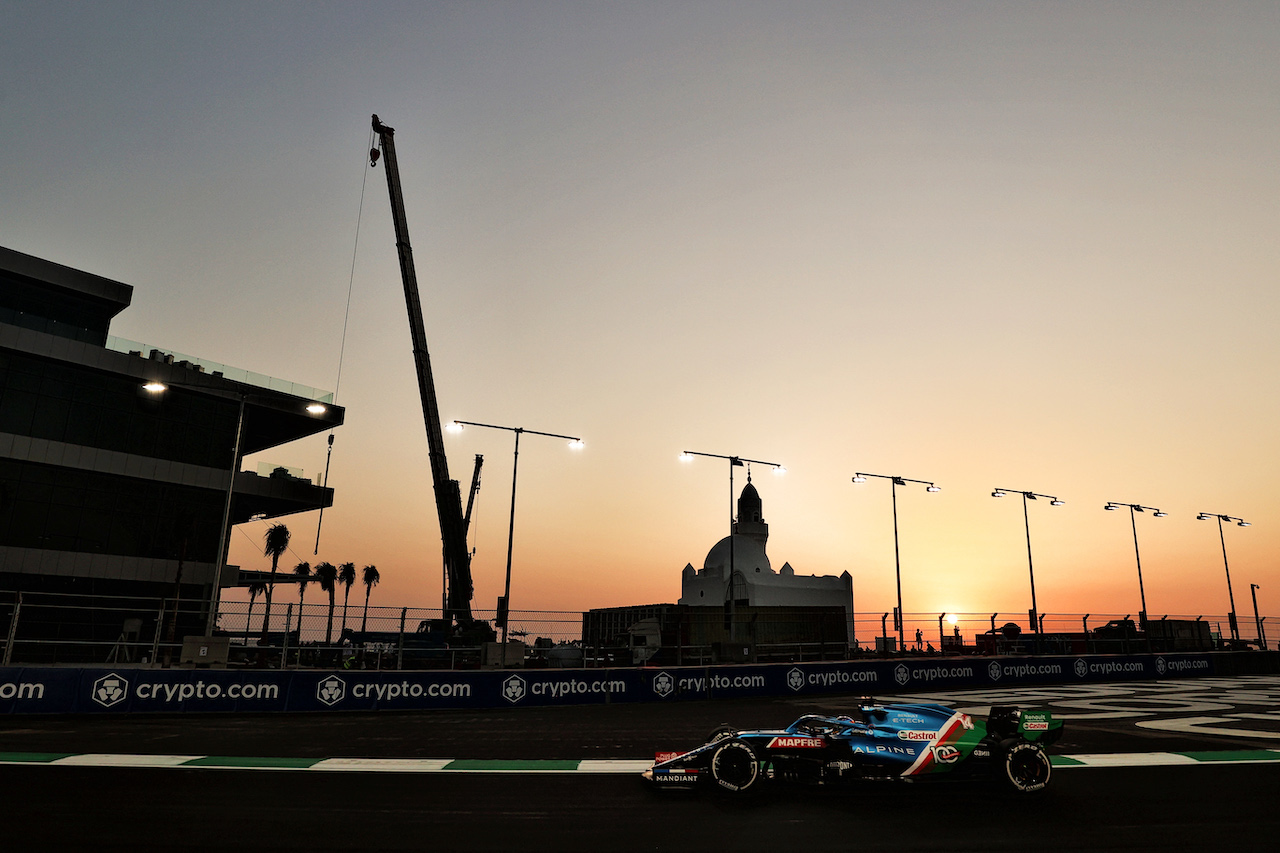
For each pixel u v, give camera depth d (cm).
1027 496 4703
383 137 6309
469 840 958
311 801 1152
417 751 1609
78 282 4434
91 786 1233
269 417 5081
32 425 4059
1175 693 3044
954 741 1232
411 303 5828
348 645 2894
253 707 2241
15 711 2034
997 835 983
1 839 934
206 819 1042
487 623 4028
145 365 4416
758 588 8344
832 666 3041
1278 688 3288
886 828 1016
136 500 4403
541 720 2164
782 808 1123
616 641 4672
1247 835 984
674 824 1035
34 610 3972
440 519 5122
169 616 4359
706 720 2169
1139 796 1196
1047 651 4638
